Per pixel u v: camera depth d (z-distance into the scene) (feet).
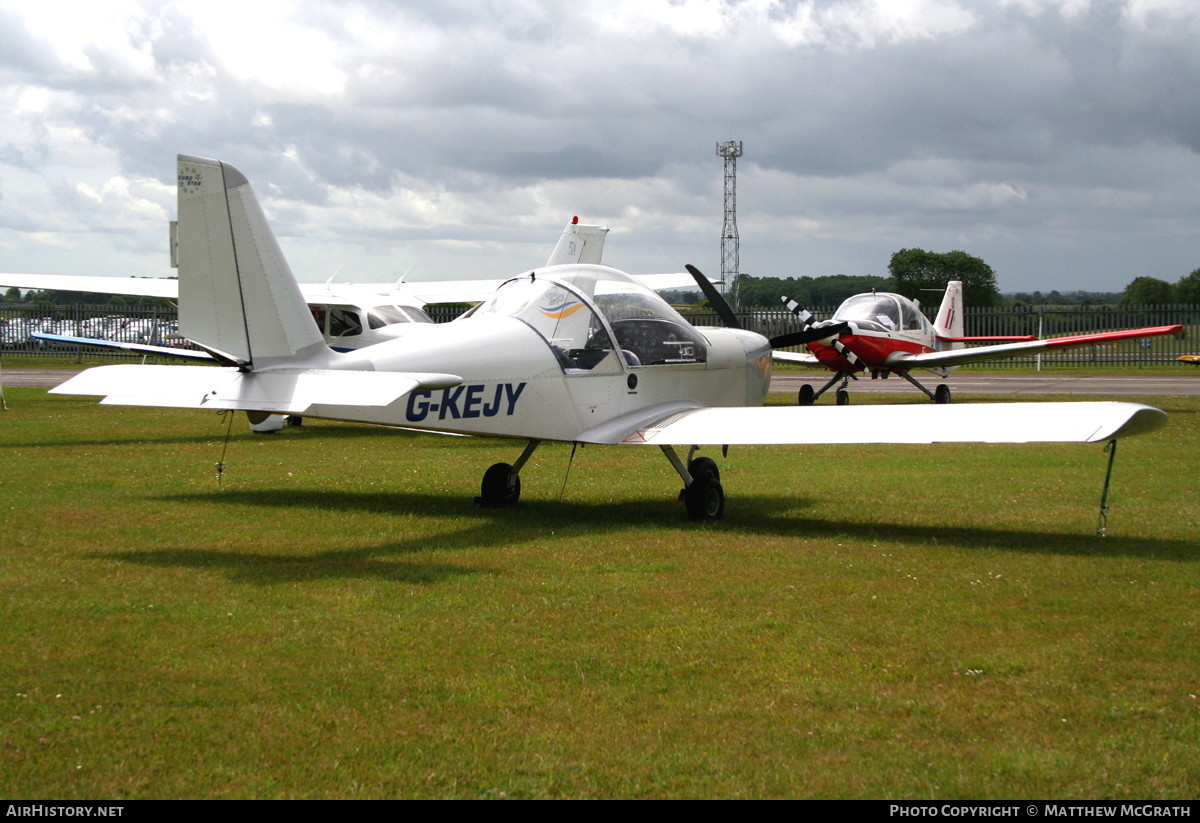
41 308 139.85
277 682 13.71
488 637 15.80
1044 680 13.96
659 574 20.06
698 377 29.99
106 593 18.12
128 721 12.32
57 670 14.08
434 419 24.20
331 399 20.47
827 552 22.21
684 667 14.46
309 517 26.37
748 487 32.76
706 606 17.69
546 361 26.04
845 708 12.96
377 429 54.54
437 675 14.06
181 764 11.20
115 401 21.48
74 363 122.93
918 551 22.30
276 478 34.12
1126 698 13.29
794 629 16.33
